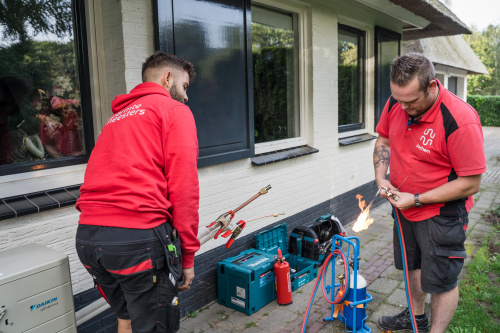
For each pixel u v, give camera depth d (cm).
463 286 345
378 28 591
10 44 242
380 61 610
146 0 275
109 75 277
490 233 500
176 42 287
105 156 170
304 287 355
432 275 238
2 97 240
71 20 266
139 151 166
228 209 349
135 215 162
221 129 332
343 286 280
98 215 165
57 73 262
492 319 295
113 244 161
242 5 343
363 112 608
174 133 169
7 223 219
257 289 315
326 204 493
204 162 316
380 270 391
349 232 512
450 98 222
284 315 310
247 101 356
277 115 440
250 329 293
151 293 170
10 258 179
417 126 233
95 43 274
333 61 488
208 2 309
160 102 175
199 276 326
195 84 305
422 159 235
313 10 445
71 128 270
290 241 402
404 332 282
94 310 221
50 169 256
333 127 496
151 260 164
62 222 242
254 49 400
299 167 437
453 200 230
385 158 280
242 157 352
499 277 364
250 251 354
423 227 240
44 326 173
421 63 211
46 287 172
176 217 171
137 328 174
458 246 234
